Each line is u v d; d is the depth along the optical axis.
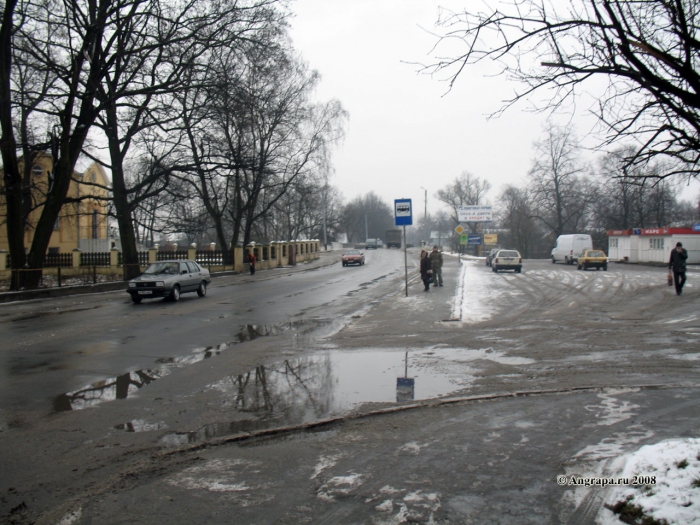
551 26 4.62
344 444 5.15
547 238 86.50
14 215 24.06
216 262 42.44
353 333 12.23
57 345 11.26
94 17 23.83
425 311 15.52
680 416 5.71
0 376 8.45
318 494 4.09
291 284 28.94
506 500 3.89
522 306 16.38
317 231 100.06
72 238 49.81
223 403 6.78
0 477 4.57
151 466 4.71
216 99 24.64
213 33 23.72
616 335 10.98
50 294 23.42
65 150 24.97
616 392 6.73
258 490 4.18
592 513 3.68
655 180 5.77
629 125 4.96
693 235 40.22
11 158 23.69
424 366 8.65
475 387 7.22
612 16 4.17
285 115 40.78
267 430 5.57
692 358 8.72
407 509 3.81
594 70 4.54
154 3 22.84
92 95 23.56
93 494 4.18
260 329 13.40
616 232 49.62
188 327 13.84
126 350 10.66
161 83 24.88
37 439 5.53
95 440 5.48
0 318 15.86
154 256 40.53
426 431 5.46
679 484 3.74
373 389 7.26
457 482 4.21
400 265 47.19
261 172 29.84
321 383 7.68
